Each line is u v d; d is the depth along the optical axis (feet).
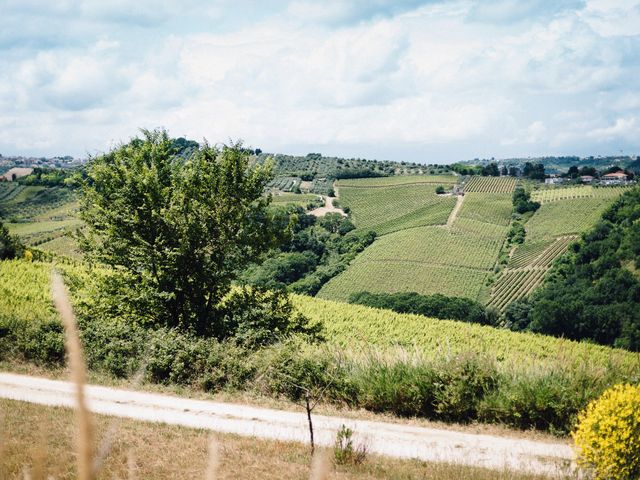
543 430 52.44
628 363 57.82
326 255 444.55
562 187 625.82
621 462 32.42
